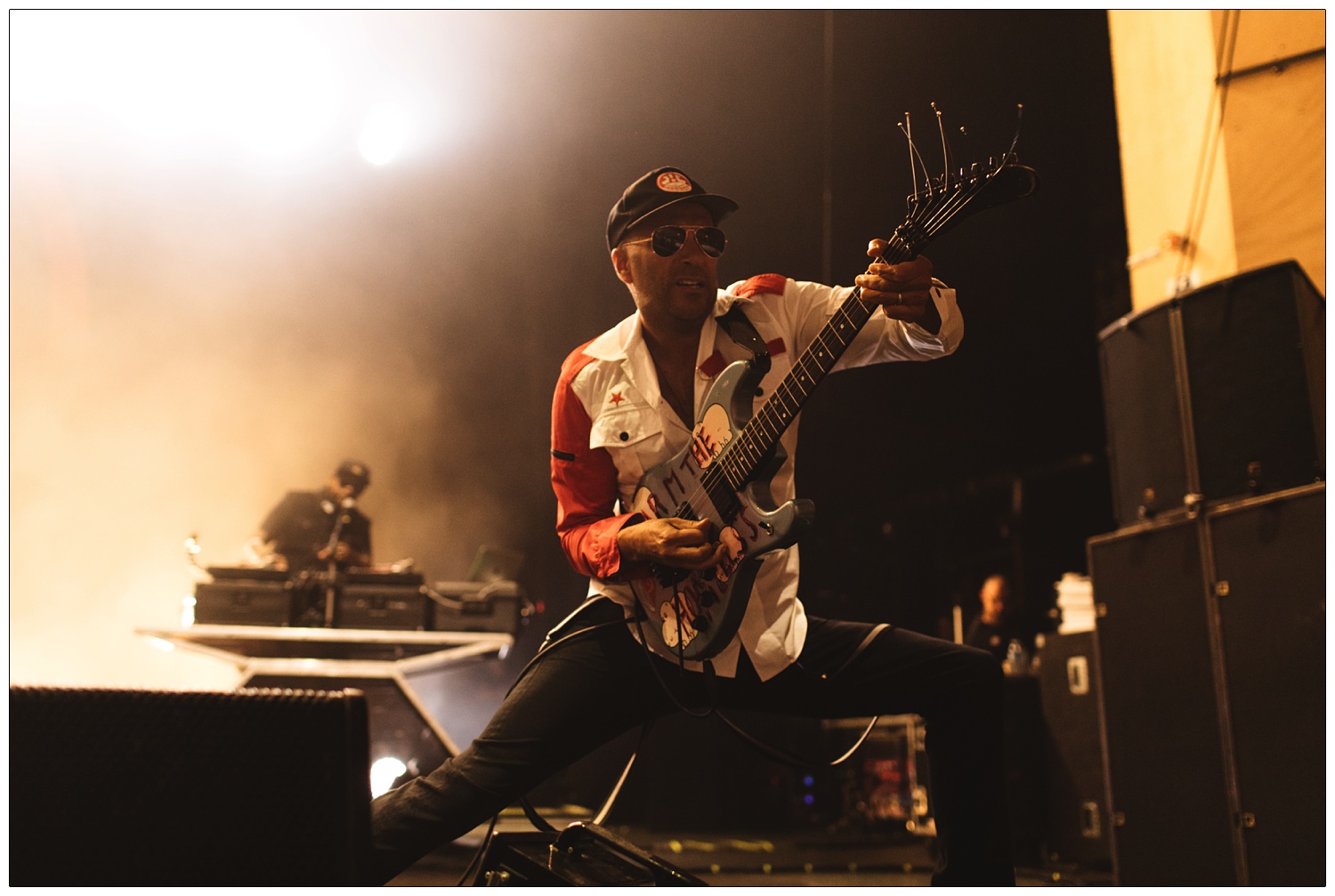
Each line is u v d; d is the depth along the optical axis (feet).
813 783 22.48
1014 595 31.40
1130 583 10.58
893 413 31.14
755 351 6.15
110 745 4.02
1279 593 9.04
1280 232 13.08
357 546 18.85
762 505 5.64
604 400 6.40
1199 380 10.00
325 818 4.16
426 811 5.83
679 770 22.18
